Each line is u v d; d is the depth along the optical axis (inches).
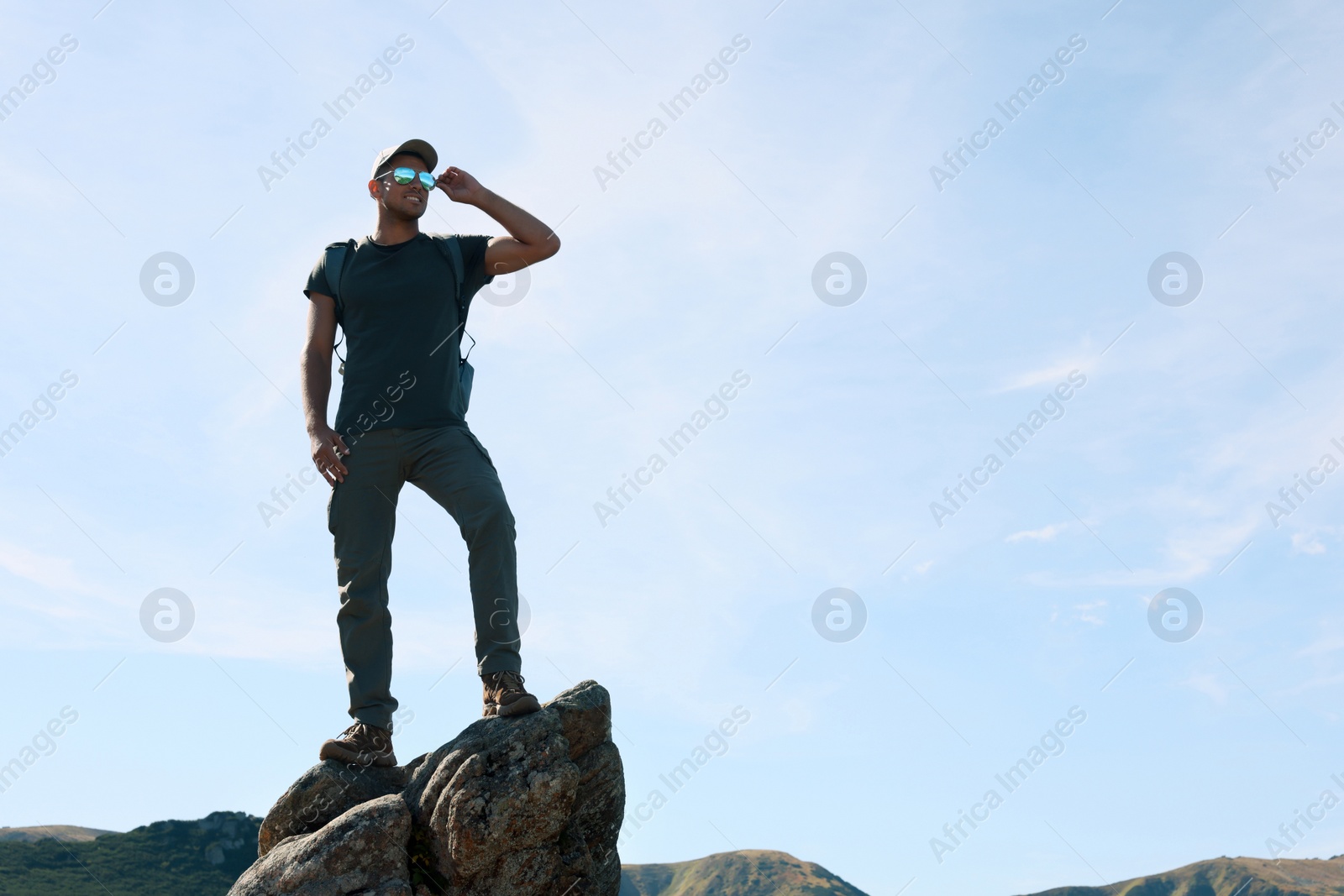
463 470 268.5
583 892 254.5
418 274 278.4
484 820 231.8
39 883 2802.7
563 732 251.3
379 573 275.4
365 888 233.0
